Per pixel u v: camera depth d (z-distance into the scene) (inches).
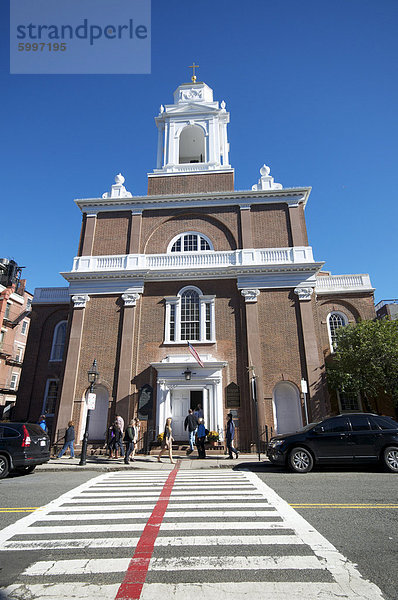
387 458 411.2
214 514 249.1
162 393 718.5
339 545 191.0
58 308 954.7
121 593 142.3
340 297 900.0
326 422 438.6
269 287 781.9
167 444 562.6
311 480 370.0
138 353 762.2
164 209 887.7
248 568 163.9
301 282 778.2
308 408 694.5
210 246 848.9
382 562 169.8
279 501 281.6
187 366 723.4
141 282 808.9
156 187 935.0
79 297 809.5
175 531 215.0
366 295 895.7
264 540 198.7
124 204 894.4
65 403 729.6
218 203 874.1
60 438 700.0
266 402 701.9
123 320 781.9
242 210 862.5
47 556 180.2
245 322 762.2
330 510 255.4
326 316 889.5
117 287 812.6
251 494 308.7
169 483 372.8
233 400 684.1
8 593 142.6
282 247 824.9
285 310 766.5
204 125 1018.7
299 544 192.5
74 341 774.5
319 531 212.5
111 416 716.0
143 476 430.0
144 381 740.0
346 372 733.9
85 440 546.3
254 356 727.1
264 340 746.2
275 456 442.0
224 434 685.9
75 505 282.4
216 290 798.5
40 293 973.2
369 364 704.4
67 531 218.5
